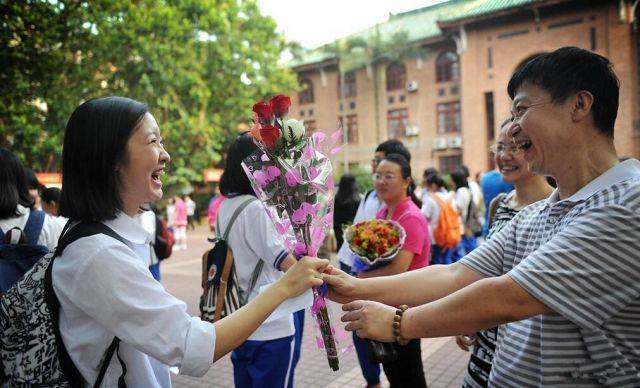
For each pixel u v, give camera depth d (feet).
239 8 58.39
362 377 12.12
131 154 4.39
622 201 3.56
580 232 3.58
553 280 3.51
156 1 47.80
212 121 57.77
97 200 4.27
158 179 4.73
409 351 8.61
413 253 8.91
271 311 4.54
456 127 79.82
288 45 73.51
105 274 3.85
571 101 3.87
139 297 3.91
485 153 73.51
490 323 3.76
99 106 4.38
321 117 92.43
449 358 13.46
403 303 5.19
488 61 72.43
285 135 5.17
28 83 37.58
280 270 7.65
